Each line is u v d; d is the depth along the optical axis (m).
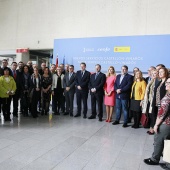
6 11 7.96
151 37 5.76
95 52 6.37
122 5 6.38
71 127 4.36
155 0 6.04
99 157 2.84
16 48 7.82
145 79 4.65
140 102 4.37
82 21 6.85
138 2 6.22
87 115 5.67
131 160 2.78
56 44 6.84
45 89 5.38
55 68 5.82
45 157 2.76
